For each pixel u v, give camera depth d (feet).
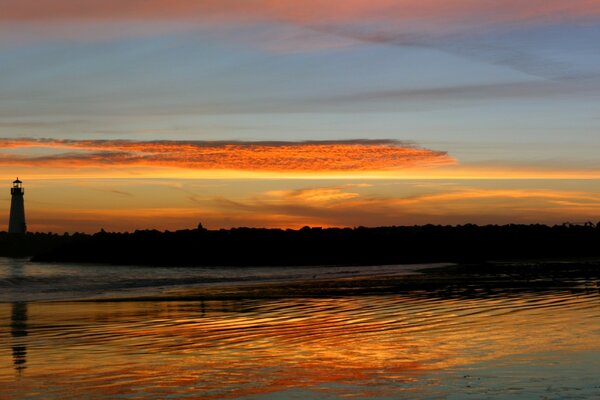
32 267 185.26
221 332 51.75
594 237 281.33
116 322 58.49
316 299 78.28
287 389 32.68
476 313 60.75
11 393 32.37
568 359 38.34
